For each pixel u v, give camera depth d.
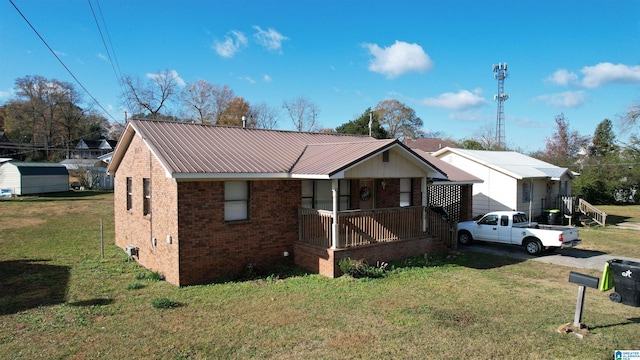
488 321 7.82
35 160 64.50
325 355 6.30
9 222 23.11
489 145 63.31
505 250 16.20
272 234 12.34
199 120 56.47
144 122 13.20
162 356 6.22
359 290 9.93
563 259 14.38
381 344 6.72
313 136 17.22
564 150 55.47
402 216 13.47
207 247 10.96
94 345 6.59
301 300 9.12
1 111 69.69
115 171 16.39
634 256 15.04
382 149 11.91
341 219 11.65
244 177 10.98
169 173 9.85
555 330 7.32
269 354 6.33
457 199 20.38
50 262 13.02
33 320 7.71
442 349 6.53
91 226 21.69
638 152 41.03
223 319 7.86
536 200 26.11
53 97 67.44
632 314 8.22
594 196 39.56
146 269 12.20
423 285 10.52
